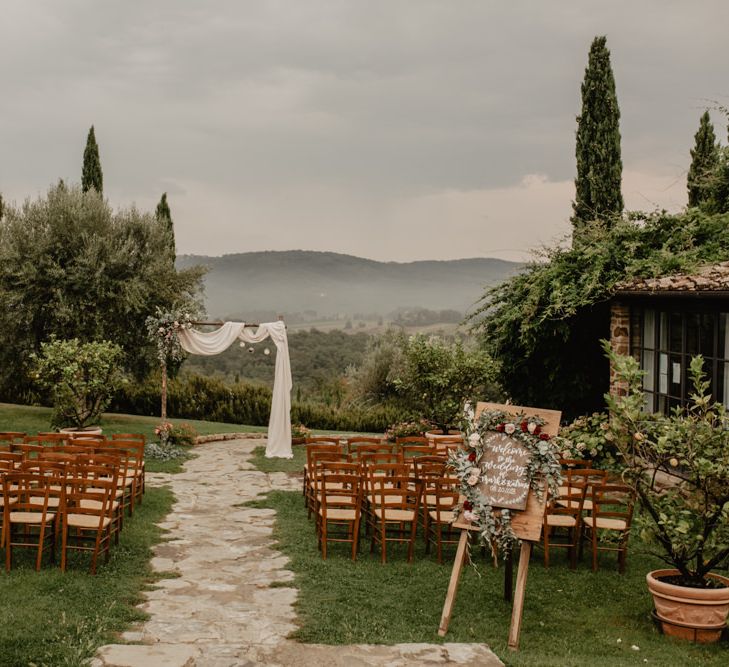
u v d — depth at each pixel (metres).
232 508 11.02
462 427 6.83
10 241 20.39
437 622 6.33
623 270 11.81
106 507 8.30
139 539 8.78
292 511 10.78
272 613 6.32
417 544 8.90
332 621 6.17
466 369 15.92
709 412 6.46
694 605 6.05
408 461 10.78
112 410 24.44
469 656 5.25
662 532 6.48
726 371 9.13
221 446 18.14
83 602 6.40
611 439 6.85
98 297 20.47
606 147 16.78
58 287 20.19
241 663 4.98
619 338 11.37
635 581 7.55
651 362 10.77
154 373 24.34
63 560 7.30
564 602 6.93
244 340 16.84
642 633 6.21
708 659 5.69
